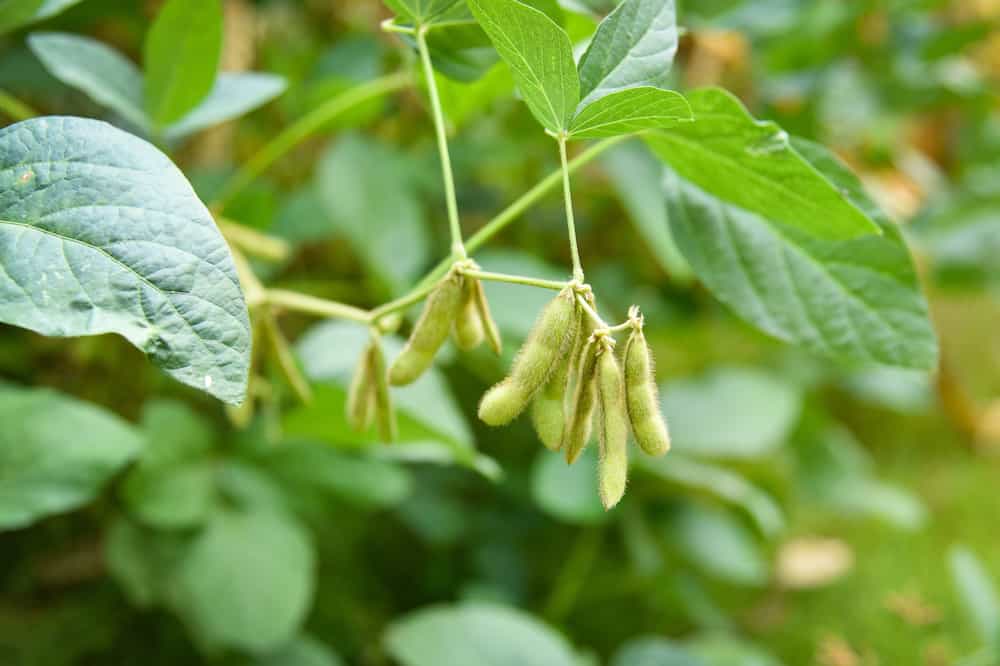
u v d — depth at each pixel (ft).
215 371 2.36
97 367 4.14
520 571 4.65
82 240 2.37
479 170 5.36
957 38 5.41
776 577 5.19
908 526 5.14
